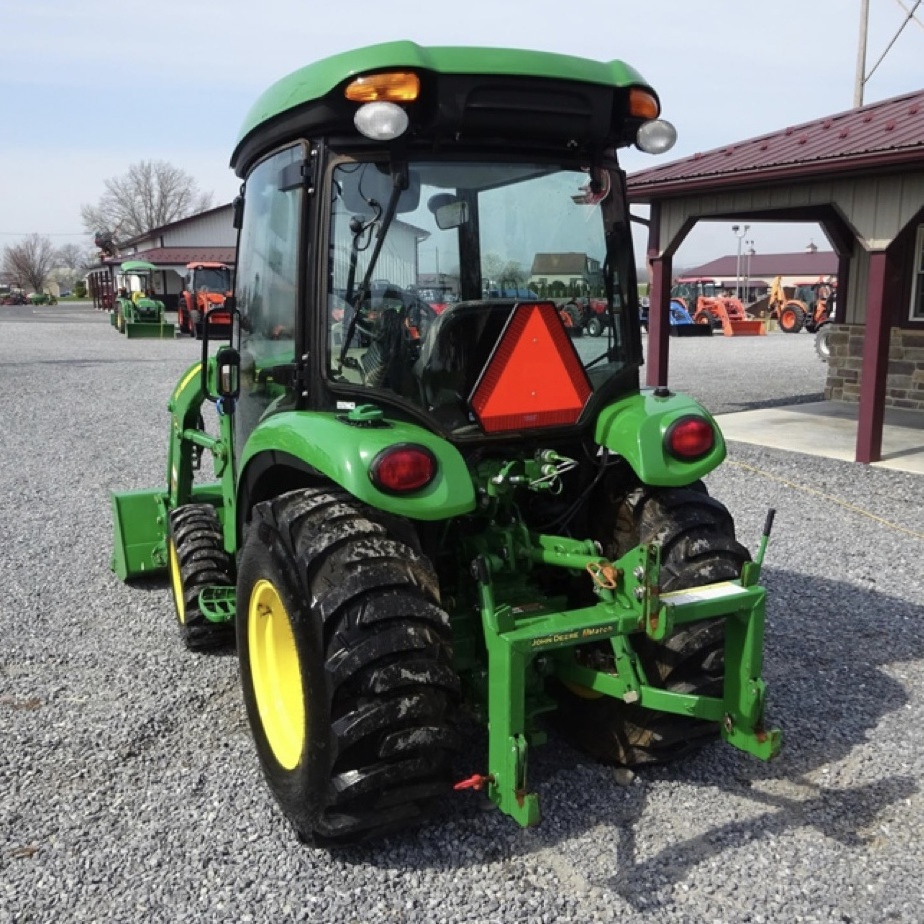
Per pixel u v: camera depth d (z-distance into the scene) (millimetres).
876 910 2744
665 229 10984
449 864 2955
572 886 2854
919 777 3461
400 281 3109
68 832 3158
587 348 3395
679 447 3146
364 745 2703
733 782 3428
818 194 9023
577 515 3510
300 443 2904
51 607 5355
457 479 2811
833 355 13141
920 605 5242
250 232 3705
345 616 2711
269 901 2797
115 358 21141
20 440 10727
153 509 5684
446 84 2861
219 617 4367
